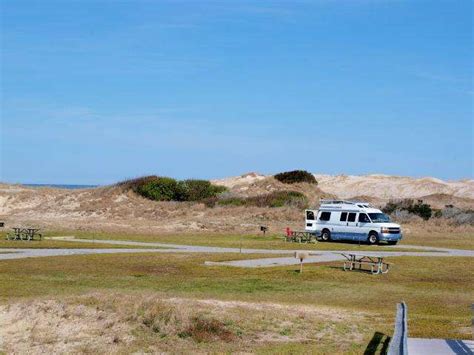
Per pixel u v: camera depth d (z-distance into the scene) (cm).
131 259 3216
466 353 1288
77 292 2208
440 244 4544
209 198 7419
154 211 6919
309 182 8538
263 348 1453
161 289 2339
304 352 1398
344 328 1658
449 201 8794
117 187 7681
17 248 3731
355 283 2608
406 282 2658
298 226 5772
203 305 1831
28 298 1992
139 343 1477
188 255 3406
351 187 11269
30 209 7469
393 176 12138
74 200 7525
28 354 1381
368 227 4466
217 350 1431
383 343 1494
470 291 2452
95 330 1557
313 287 2475
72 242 4181
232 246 4091
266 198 7225
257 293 2298
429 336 1540
